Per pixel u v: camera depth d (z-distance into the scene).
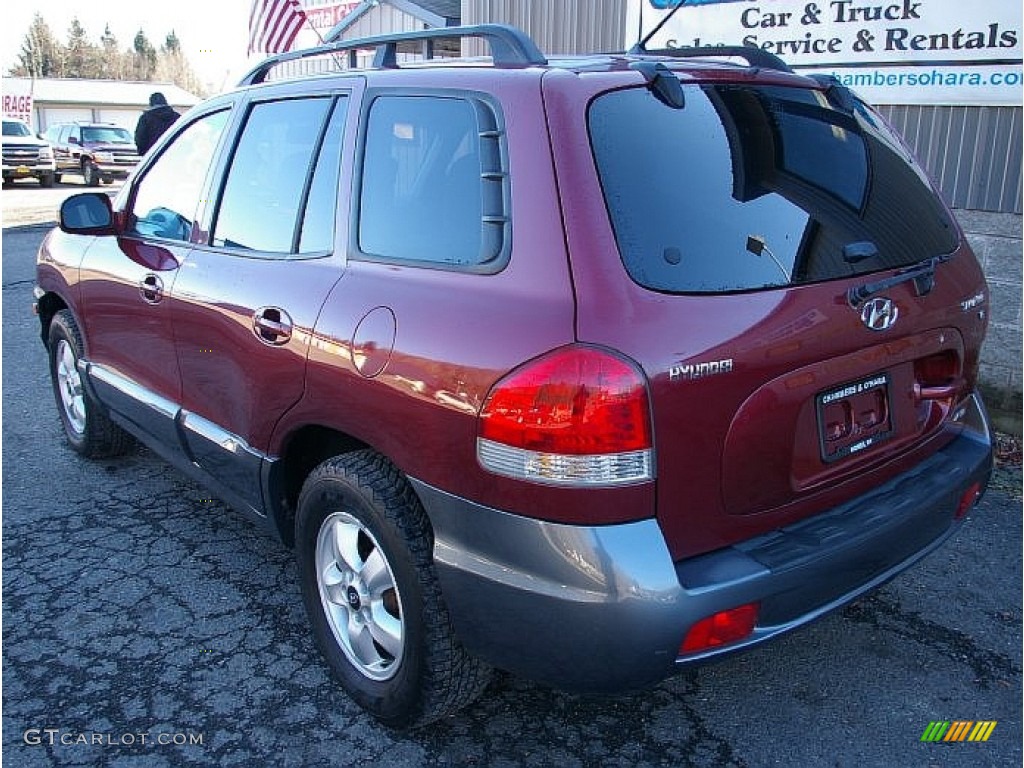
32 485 4.71
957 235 3.09
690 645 2.22
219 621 3.46
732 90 2.68
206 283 3.38
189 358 3.55
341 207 2.91
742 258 2.36
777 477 2.40
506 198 2.39
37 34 97.00
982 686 3.06
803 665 3.17
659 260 2.25
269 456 3.12
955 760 2.71
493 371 2.24
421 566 2.51
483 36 2.87
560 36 7.70
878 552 2.55
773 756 2.74
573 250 2.22
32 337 8.06
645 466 2.15
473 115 2.56
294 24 11.38
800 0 5.91
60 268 4.64
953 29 5.38
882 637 3.33
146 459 5.07
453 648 2.54
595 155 2.31
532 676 2.34
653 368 2.13
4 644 3.30
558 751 2.76
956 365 2.97
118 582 3.74
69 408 5.08
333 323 2.71
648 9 6.70
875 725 2.87
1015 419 5.37
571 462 2.12
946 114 5.55
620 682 2.22
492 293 2.34
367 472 2.63
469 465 2.30
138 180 4.16
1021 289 5.46
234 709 2.96
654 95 2.49
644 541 2.16
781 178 2.56
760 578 2.26
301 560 3.03
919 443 2.86
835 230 2.57
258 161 3.38
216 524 4.26
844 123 2.89
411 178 2.71
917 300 2.70
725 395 2.24
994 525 4.20
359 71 3.07
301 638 3.35
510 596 2.26
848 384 2.54
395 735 2.83
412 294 2.53
